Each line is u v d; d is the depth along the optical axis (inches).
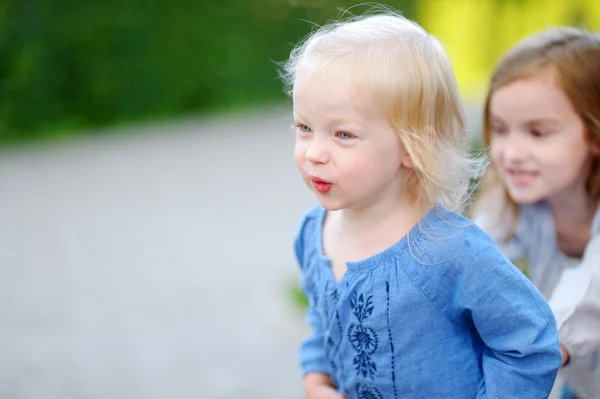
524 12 536.4
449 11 663.1
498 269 75.9
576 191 101.6
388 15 89.8
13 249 313.0
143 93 682.2
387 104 73.7
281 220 362.3
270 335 223.8
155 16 677.9
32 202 397.7
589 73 94.4
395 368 79.1
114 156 537.0
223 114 739.4
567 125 94.7
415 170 77.5
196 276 277.7
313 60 75.8
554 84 93.6
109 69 649.0
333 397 90.1
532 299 76.5
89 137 612.1
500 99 97.3
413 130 75.1
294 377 195.6
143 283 270.5
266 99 791.7
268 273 279.3
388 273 78.2
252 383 191.9
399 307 77.4
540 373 76.3
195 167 499.8
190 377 195.2
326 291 84.0
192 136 627.5
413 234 78.5
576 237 104.8
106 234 336.5
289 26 784.3
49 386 188.7
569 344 86.4
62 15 609.0
